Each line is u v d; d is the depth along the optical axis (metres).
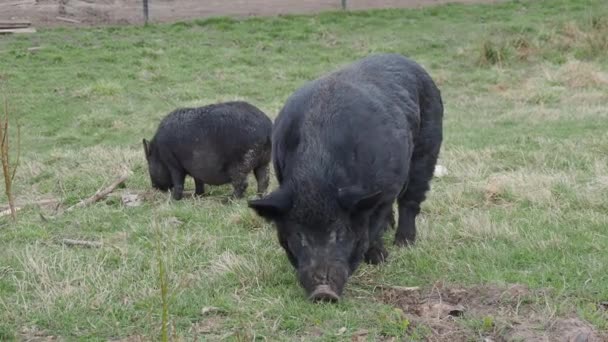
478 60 18.86
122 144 12.96
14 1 25.11
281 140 5.90
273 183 9.54
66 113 15.56
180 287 5.87
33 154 12.16
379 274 6.17
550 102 15.34
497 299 5.47
